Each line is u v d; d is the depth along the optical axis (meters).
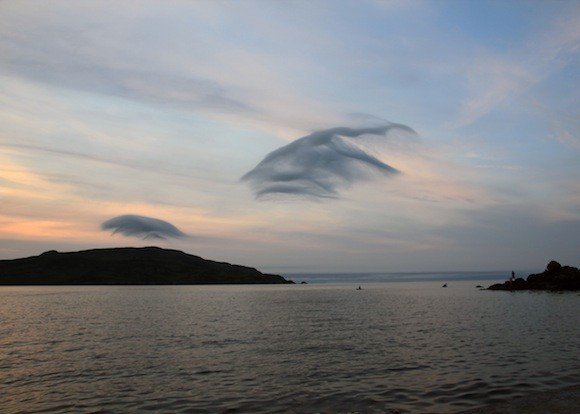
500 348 29.11
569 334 35.84
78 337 38.31
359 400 17.22
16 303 89.00
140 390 19.45
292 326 45.81
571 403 15.80
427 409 15.85
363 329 42.06
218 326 46.62
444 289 144.50
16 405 17.34
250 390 19.17
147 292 147.25
